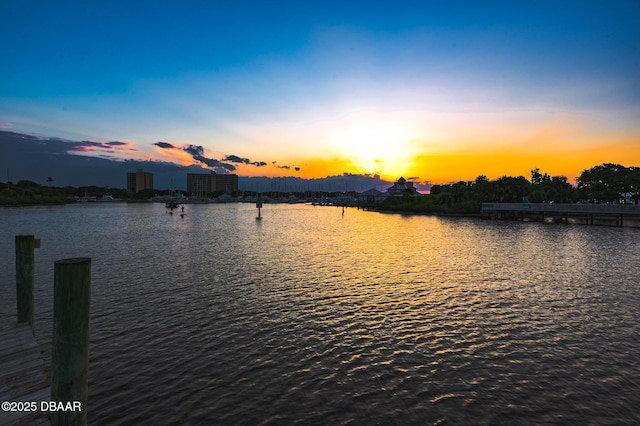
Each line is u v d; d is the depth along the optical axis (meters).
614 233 46.38
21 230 49.75
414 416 7.99
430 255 30.16
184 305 15.70
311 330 12.98
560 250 32.44
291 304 15.99
